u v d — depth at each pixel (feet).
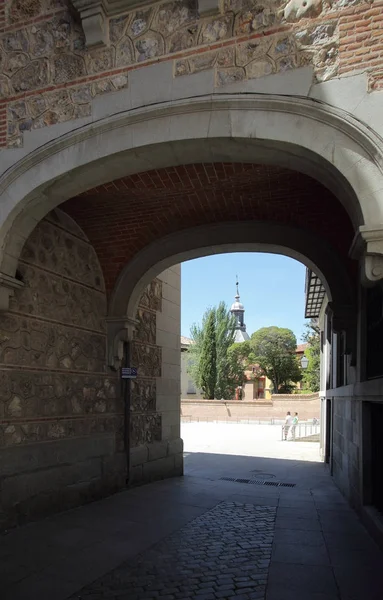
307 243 28.25
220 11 17.25
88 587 15.25
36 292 24.22
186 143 17.66
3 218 19.47
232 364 152.56
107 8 18.48
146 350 35.81
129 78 18.29
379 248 14.73
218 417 125.70
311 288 45.09
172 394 39.65
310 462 48.67
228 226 29.25
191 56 17.56
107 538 20.35
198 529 22.08
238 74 16.89
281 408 121.49
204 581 15.87
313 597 14.70
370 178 15.01
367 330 24.09
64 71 19.31
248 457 51.80
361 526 23.08
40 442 23.70
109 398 30.45
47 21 19.89
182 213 28.50
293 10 16.47
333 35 15.98
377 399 20.15
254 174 24.06
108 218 28.43
